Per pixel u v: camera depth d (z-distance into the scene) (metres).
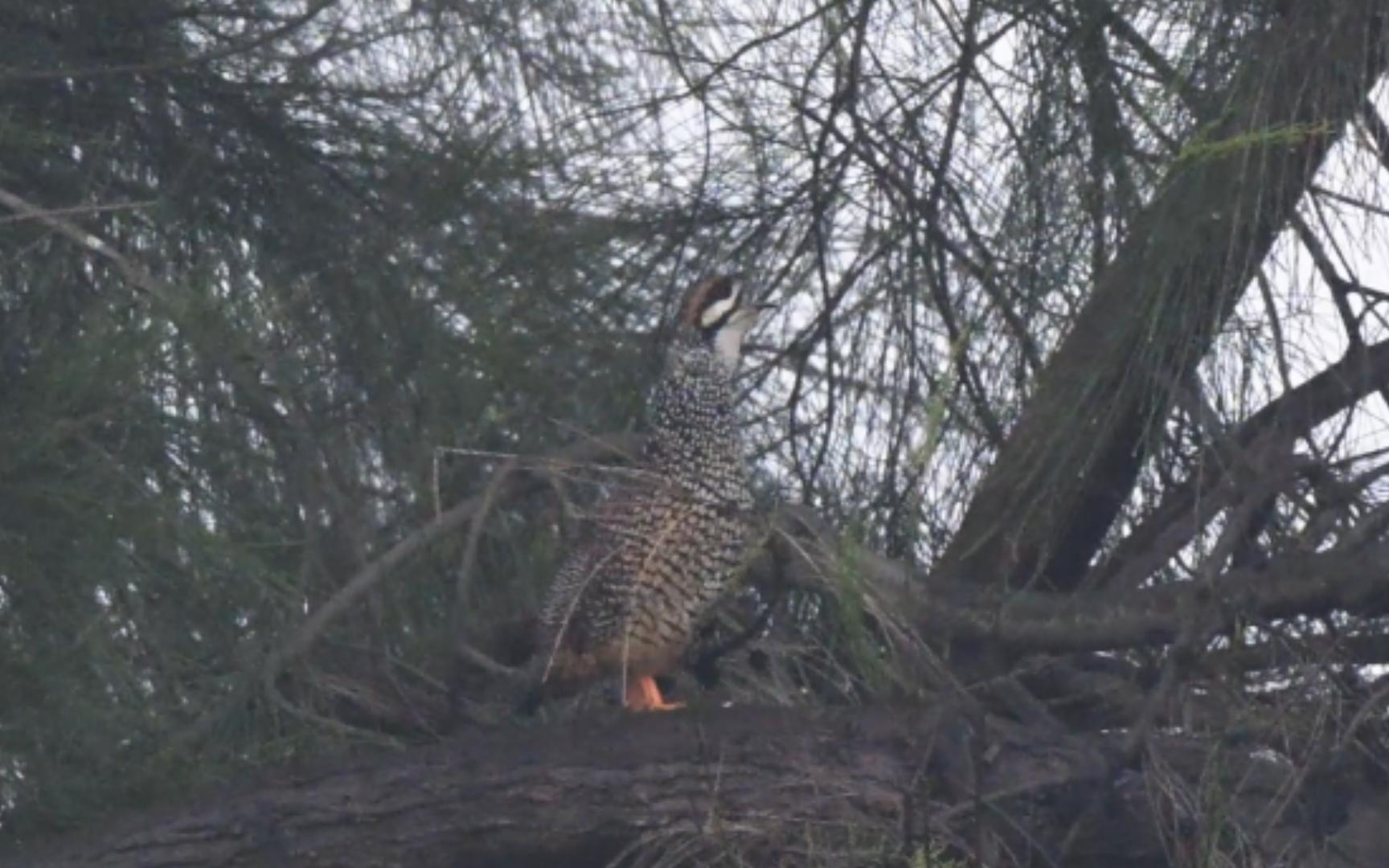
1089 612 10.11
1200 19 8.94
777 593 10.41
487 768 9.66
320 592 10.73
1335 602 9.78
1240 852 9.07
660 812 9.47
